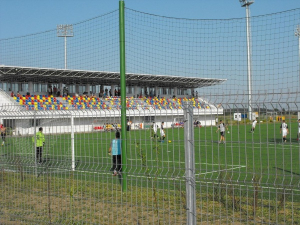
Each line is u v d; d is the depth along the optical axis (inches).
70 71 1798.7
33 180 333.4
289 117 179.0
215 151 815.1
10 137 383.2
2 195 352.8
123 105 282.8
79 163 312.7
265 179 390.6
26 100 1844.2
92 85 2305.6
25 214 316.2
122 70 410.3
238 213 297.0
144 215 297.9
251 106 190.5
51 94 2090.3
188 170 213.9
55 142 364.8
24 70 1723.7
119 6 414.0
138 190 341.7
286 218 284.2
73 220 287.6
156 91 2393.0
